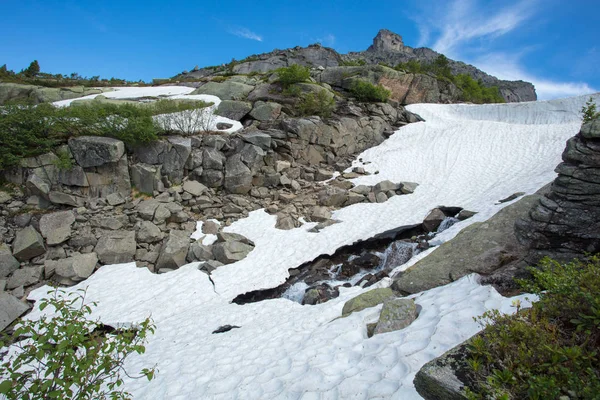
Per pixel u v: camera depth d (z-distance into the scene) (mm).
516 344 3430
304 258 12148
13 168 13703
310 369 5270
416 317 5891
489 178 16359
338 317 7160
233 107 22156
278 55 56188
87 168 14414
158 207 14078
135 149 15562
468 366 3492
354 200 16375
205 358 7000
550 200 6316
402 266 9156
